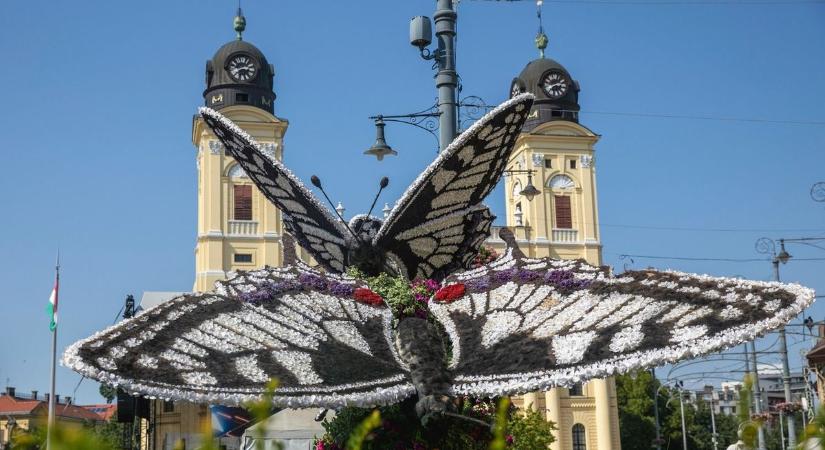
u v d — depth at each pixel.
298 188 14.12
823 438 4.63
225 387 8.94
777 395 55.22
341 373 9.71
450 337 10.78
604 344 9.30
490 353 10.10
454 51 16.75
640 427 75.88
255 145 14.15
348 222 15.34
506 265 12.26
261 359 9.61
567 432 62.44
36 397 49.03
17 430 4.68
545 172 69.31
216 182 62.97
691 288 9.66
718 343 8.48
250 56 65.31
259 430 4.47
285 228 14.77
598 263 68.25
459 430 10.74
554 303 10.73
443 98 16.50
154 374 8.91
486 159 13.55
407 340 10.36
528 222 68.25
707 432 79.81
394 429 10.84
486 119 13.00
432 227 13.95
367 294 11.61
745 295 9.08
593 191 69.56
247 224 62.75
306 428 23.25
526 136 69.31
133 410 27.98
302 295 11.38
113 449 4.00
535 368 9.41
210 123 14.41
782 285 8.94
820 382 28.83
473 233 14.34
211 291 11.21
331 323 10.85
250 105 63.97
